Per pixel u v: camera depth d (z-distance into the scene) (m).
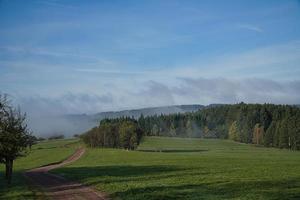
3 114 51.69
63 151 174.25
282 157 111.38
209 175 55.31
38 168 96.75
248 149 174.50
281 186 40.62
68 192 39.88
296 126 168.50
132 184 44.25
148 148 190.12
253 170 62.78
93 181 49.12
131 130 181.25
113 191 38.41
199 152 156.00
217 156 120.69
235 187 40.28
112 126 192.88
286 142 173.00
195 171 63.44
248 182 44.62
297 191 36.47
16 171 86.50
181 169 68.56
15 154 51.72
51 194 38.59
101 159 118.38
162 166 77.56
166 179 50.31
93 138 199.62
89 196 36.12
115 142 190.62
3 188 45.22
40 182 52.91
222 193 35.78
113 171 67.62
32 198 35.28
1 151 50.03
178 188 39.97
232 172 59.84
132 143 180.00
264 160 94.75
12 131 51.16
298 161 89.81
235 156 119.88
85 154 150.12
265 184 42.50
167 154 137.88
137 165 83.38
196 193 35.78
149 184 44.06
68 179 56.16
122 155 133.62
